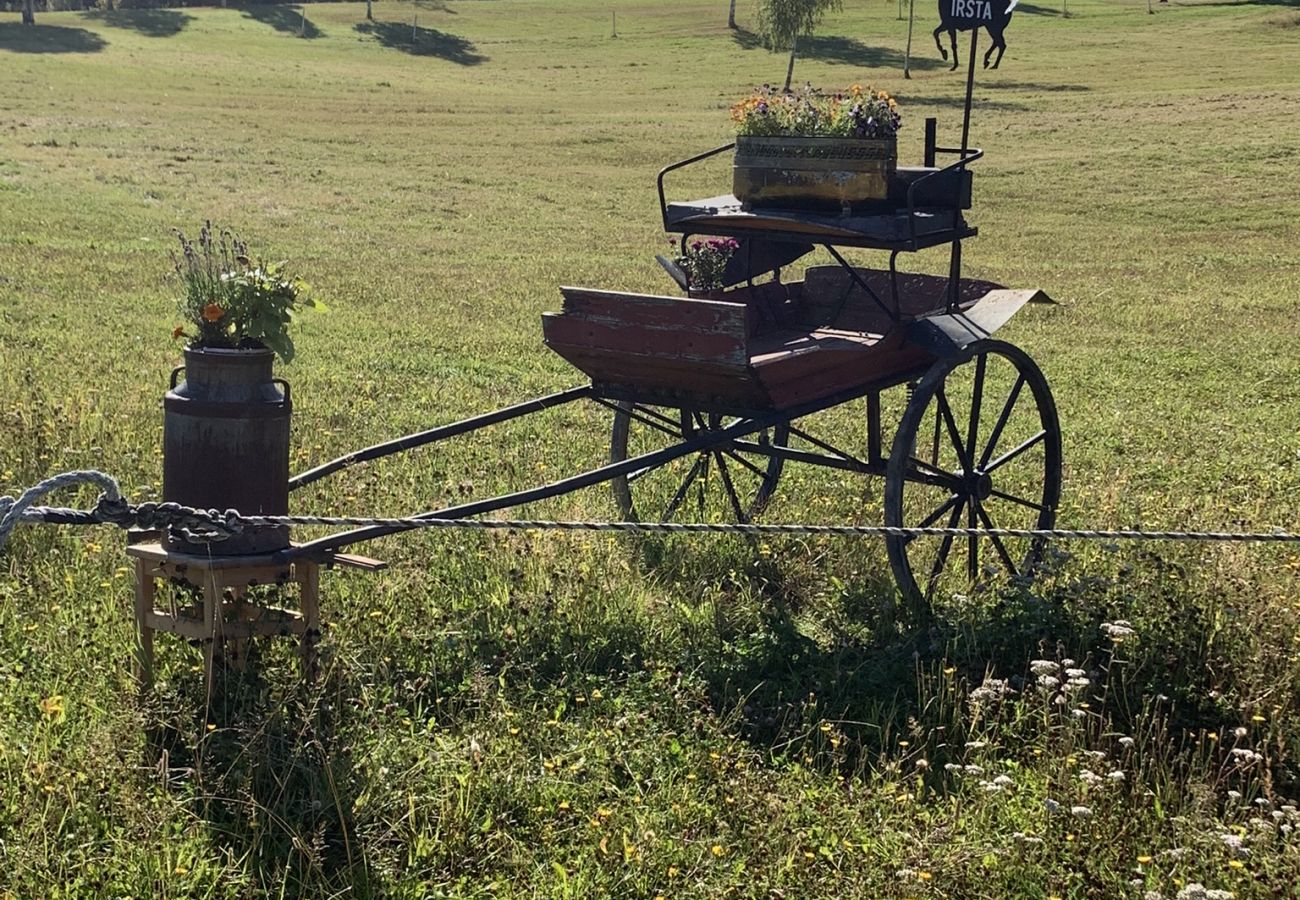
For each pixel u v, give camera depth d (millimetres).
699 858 5016
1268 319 23453
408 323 19469
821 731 6000
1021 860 5039
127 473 9008
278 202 37594
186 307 6156
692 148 54062
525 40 107562
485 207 39594
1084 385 16609
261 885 4812
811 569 8023
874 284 8977
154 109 58781
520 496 6492
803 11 80375
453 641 6660
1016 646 6938
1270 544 8414
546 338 7430
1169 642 6867
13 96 58906
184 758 5512
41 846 4773
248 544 5977
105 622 6539
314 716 5648
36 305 18797
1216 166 46656
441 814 5180
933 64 89000
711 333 6910
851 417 13461
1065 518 9211
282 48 96312
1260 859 5027
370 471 9516
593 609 7090
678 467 10164
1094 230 37312
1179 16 107938
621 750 5770
